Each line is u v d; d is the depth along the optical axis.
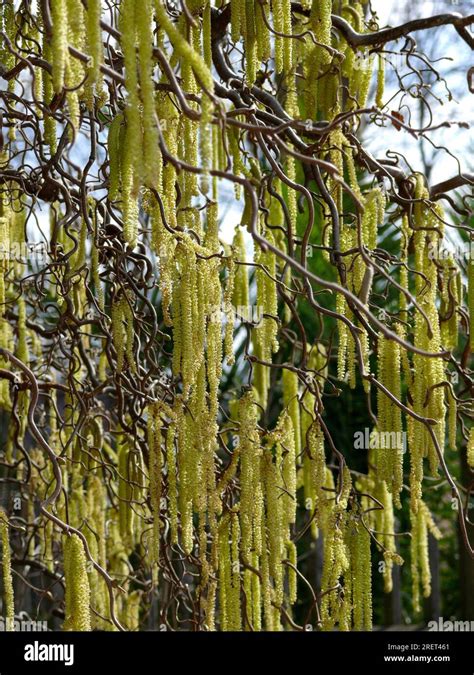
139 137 1.06
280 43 1.57
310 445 1.75
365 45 1.81
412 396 1.69
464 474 3.46
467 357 1.81
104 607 2.45
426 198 1.82
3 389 2.33
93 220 1.88
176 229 1.54
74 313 2.18
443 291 1.89
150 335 2.11
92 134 1.60
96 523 2.46
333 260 1.71
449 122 1.48
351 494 1.80
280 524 1.66
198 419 1.52
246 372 3.86
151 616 3.22
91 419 2.47
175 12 1.97
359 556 1.76
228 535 1.72
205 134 1.05
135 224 1.27
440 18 1.69
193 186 1.56
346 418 4.06
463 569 3.64
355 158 1.96
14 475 3.12
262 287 1.81
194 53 1.04
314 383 1.77
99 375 2.88
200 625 2.07
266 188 1.79
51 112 1.51
